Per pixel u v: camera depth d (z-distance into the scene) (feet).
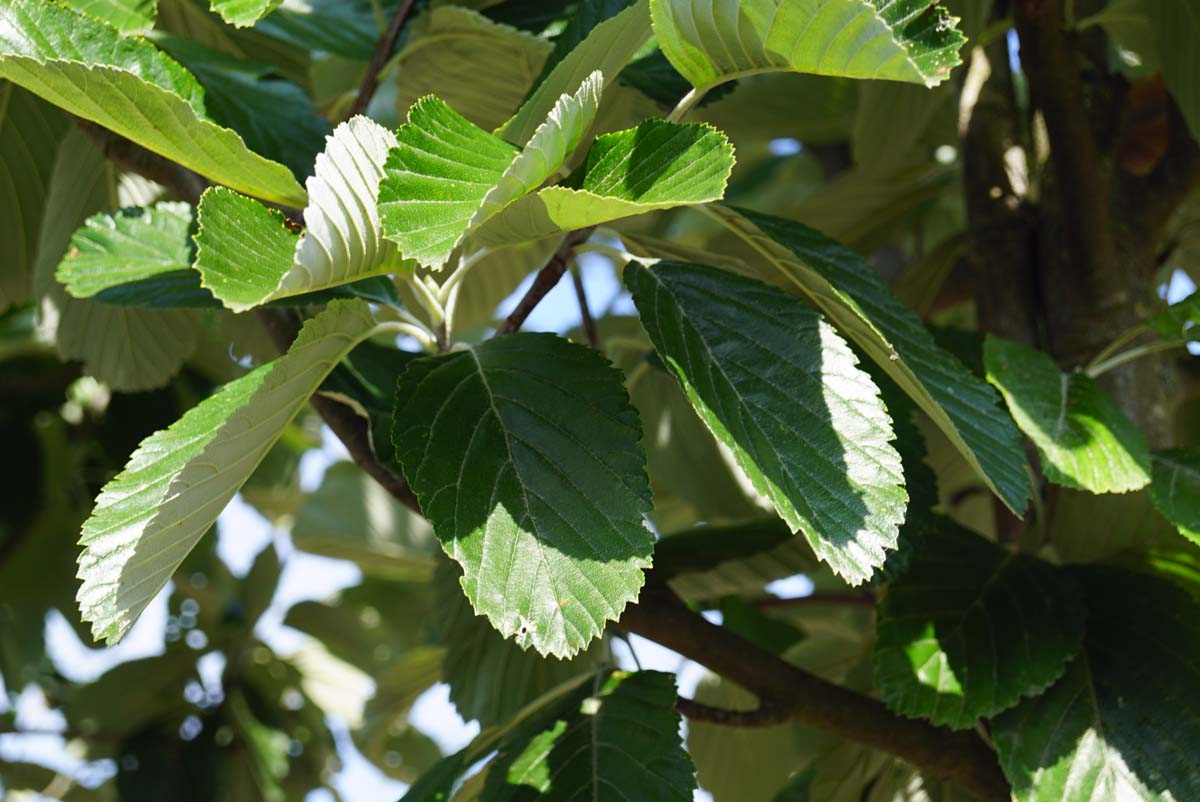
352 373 3.72
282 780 7.90
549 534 3.19
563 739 3.58
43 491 6.82
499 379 3.32
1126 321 4.27
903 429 3.77
